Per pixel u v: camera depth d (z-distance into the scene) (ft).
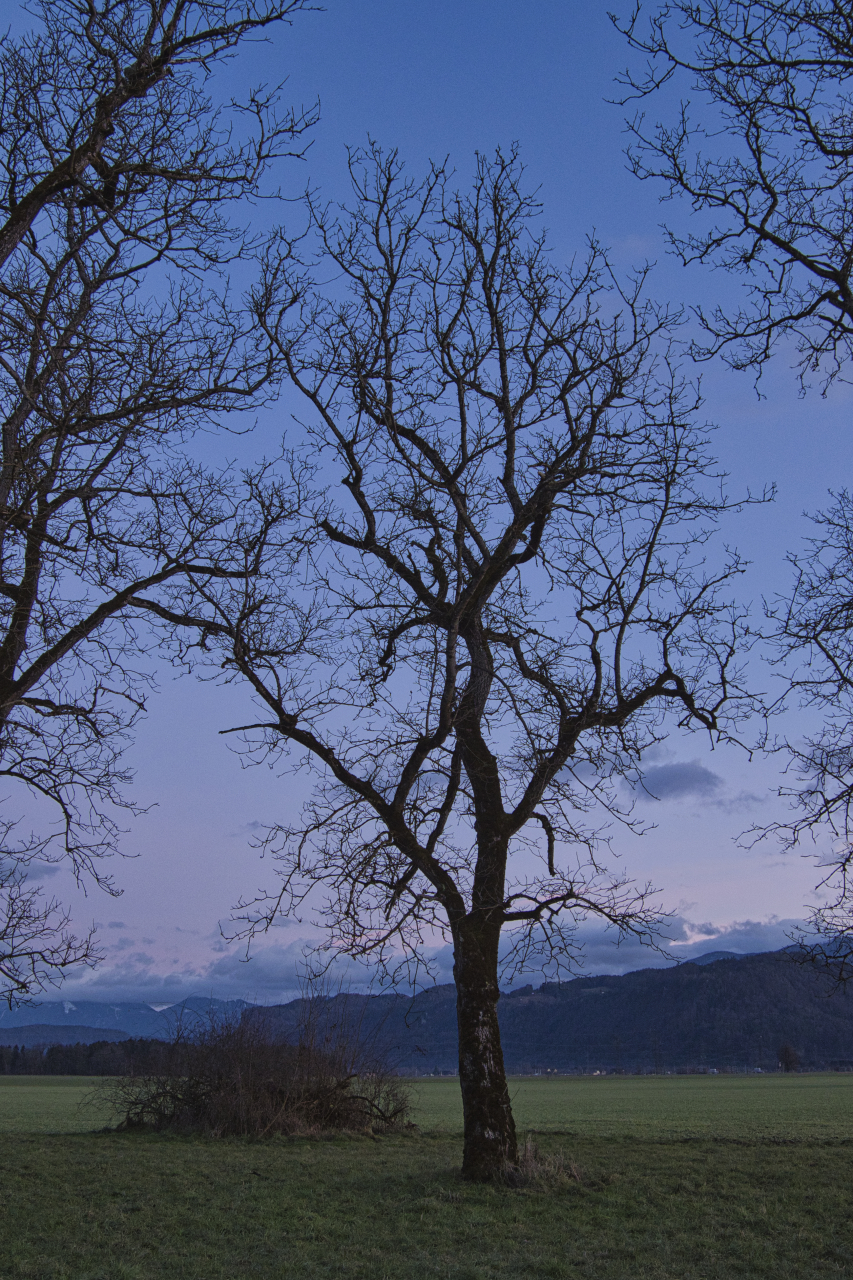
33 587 40.93
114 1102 86.69
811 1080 281.74
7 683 39.96
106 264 40.19
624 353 54.29
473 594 51.96
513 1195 47.85
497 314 56.75
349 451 56.59
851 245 39.63
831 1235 40.98
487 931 52.90
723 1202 47.57
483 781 54.34
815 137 39.73
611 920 48.21
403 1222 43.39
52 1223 43.70
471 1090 51.80
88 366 37.40
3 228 36.88
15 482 35.96
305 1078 83.46
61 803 42.93
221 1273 35.58
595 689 55.11
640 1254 38.06
